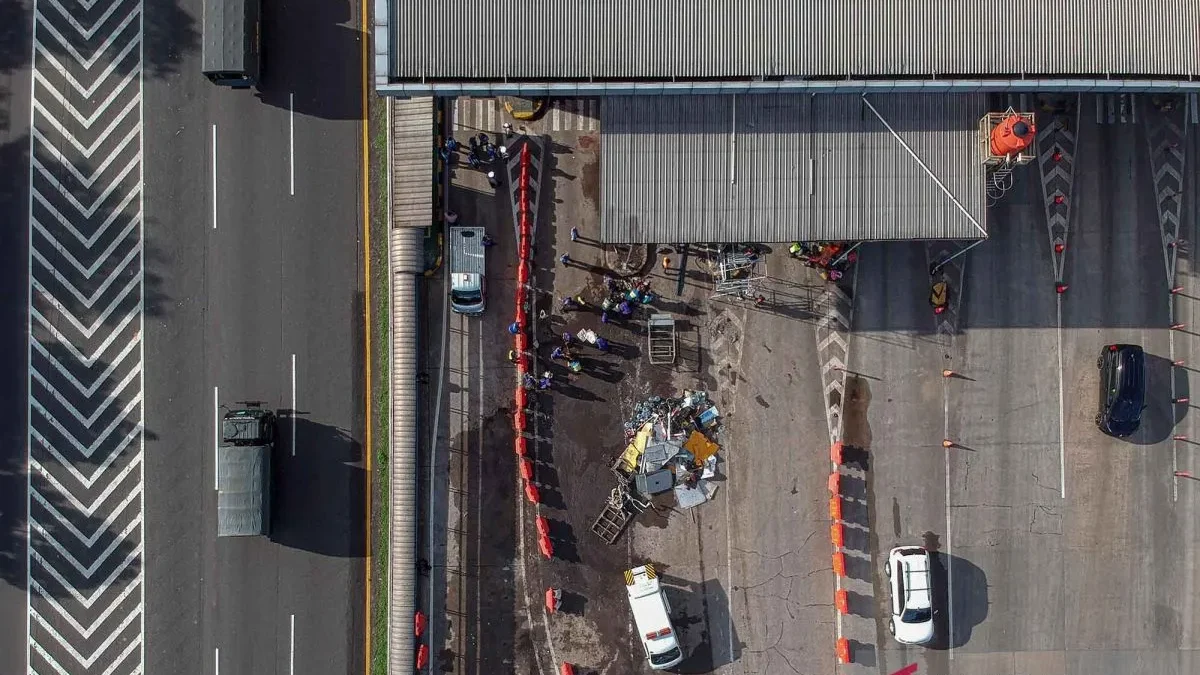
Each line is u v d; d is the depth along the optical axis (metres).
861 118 31.95
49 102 35.59
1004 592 35.78
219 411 35.56
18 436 35.38
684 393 35.84
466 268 35.03
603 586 35.78
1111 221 35.91
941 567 35.94
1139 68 30.78
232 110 35.69
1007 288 36.00
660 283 35.88
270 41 35.75
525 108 35.56
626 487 35.62
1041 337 35.91
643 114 31.84
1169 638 35.62
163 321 35.62
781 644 35.75
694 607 35.84
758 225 32.16
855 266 36.06
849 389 36.00
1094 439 35.84
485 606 35.69
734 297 35.88
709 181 32.03
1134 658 35.62
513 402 35.88
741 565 35.84
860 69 30.78
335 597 35.53
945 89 30.66
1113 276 35.94
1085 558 35.78
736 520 35.84
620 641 35.72
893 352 36.00
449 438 35.78
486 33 30.31
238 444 34.19
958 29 30.78
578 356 35.81
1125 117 35.84
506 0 30.28
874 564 35.91
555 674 35.69
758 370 35.97
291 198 35.72
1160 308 35.84
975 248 36.00
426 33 30.25
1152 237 35.88
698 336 35.94
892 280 35.94
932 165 32.03
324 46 35.81
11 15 35.66
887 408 35.97
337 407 35.72
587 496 35.78
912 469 35.91
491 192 35.81
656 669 35.03
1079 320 35.91
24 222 35.50
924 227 32.16
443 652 35.62
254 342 35.69
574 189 35.91
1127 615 35.72
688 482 35.78
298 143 35.78
